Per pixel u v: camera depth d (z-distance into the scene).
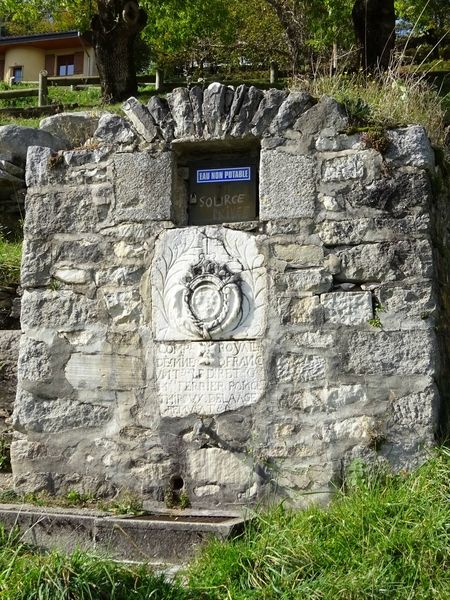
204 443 5.62
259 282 5.66
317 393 5.48
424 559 4.27
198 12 17.70
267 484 5.47
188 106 5.91
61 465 5.87
